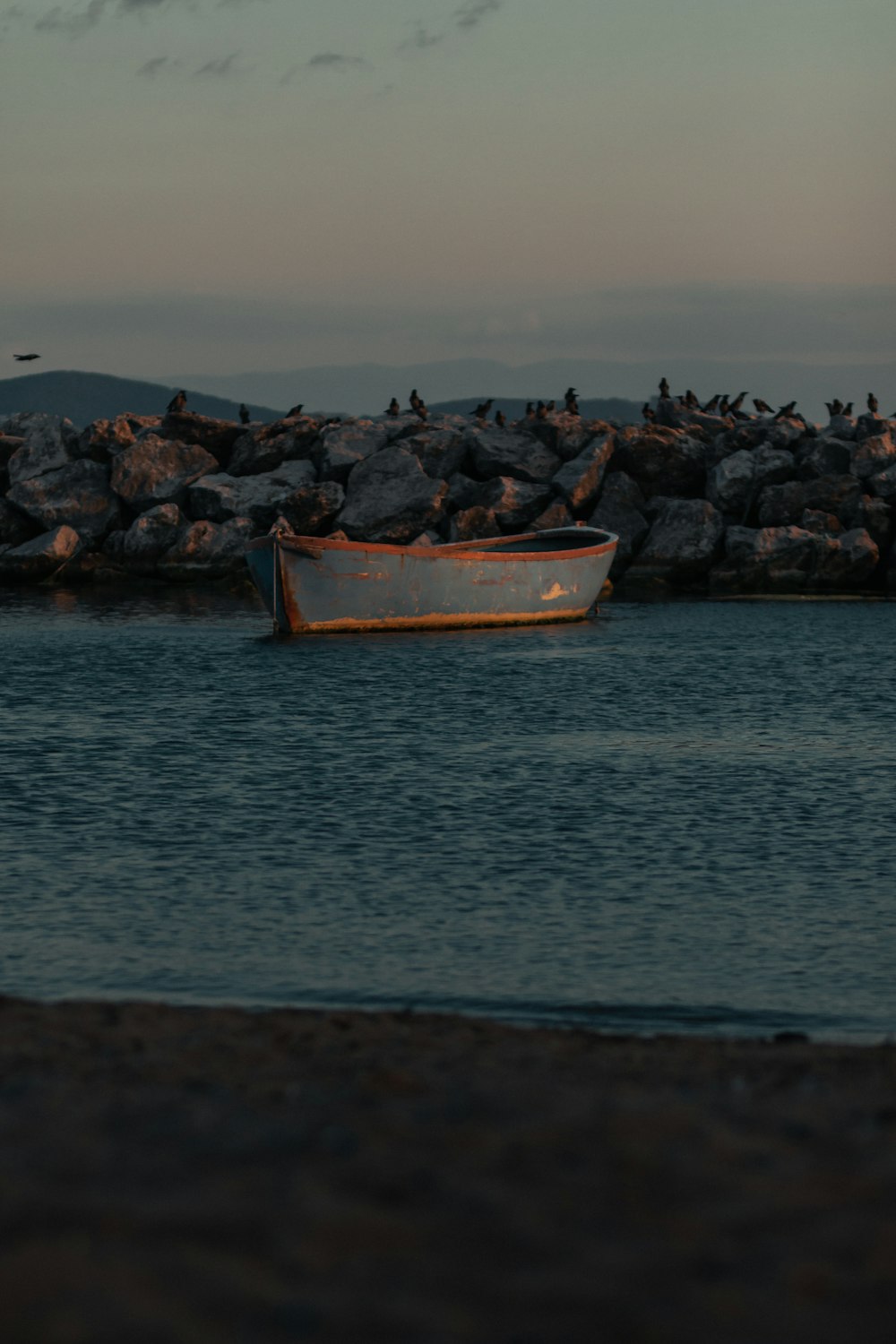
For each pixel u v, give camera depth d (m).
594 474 102.12
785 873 28.78
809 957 23.09
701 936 24.27
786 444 107.06
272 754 43.28
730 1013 20.17
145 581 102.94
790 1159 10.64
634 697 55.72
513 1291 8.16
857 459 102.69
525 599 80.75
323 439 107.31
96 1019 16.03
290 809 35.06
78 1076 13.34
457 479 103.31
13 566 102.94
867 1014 20.17
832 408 112.88
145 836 32.00
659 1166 10.39
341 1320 7.69
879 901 26.58
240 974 21.95
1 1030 15.28
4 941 23.67
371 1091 12.90
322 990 21.19
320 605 74.94
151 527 102.75
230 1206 9.37
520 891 27.36
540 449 105.56
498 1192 9.81
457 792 37.22
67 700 54.53
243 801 36.03
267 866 29.23
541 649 71.44
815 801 35.78
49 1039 14.88
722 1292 8.17
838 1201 9.68
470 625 79.19
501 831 32.66
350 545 74.12
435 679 60.91
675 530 100.81
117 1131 11.21
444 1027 16.62
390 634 76.62
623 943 23.88
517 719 50.31
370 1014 17.20
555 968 22.44
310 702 54.59
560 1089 13.04
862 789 37.19
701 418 112.25
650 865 29.45
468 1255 8.67
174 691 57.19
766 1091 13.20
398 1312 7.83
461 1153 10.71
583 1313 7.89
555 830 32.72
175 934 24.20
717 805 35.41
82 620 83.25
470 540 94.25
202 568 101.81
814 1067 14.68
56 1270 8.15
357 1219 9.20
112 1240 8.70
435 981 21.67
